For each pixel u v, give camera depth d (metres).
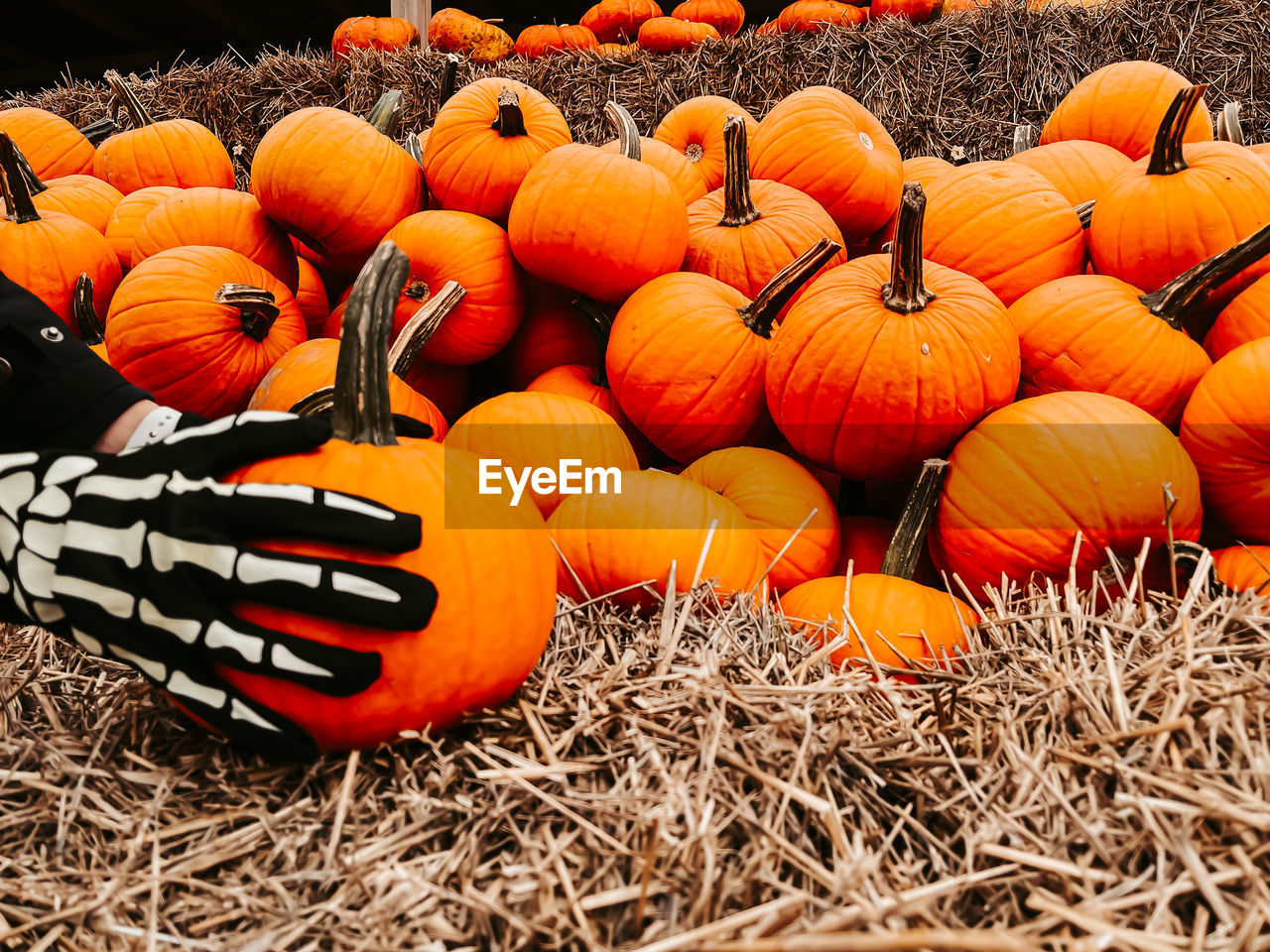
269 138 0.92
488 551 0.49
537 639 0.51
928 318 0.72
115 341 0.88
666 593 0.63
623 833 0.44
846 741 0.50
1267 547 0.73
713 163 1.21
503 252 0.93
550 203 0.87
